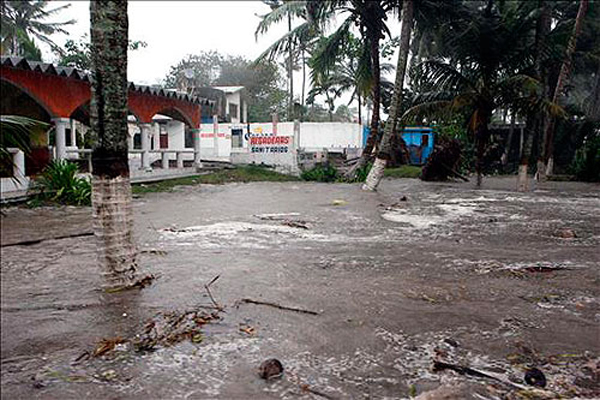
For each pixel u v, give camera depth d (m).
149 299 4.46
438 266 5.71
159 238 7.47
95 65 4.69
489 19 17.72
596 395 2.72
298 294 4.58
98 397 2.76
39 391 2.83
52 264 5.81
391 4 18.19
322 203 12.59
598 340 3.49
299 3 17.94
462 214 10.62
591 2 21.45
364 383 2.88
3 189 11.90
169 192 15.52
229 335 3.61
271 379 2.94
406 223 9.23
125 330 3.73
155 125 28.45
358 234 7.96
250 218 9.74
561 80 18.47
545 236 7.82
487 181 21.70
